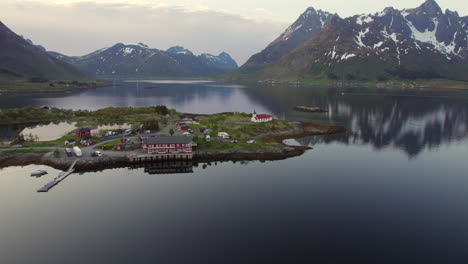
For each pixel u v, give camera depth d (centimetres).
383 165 10919
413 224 6819
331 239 6191
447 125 18688
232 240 6078
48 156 10694
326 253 5731
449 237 6325
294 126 17012
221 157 11569
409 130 17188
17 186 8600
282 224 6725
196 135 13650
